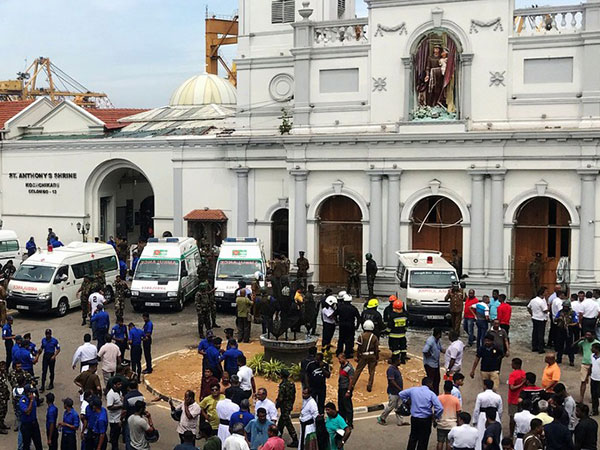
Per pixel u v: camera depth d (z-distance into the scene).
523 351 23.89
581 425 13.52
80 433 16.52
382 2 31.34
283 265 28.75
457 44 30.52
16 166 42.75
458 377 15.79
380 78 31.75
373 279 30.78
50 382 19.98
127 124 44.81
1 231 36.22
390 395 17.17
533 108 29.89
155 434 14.06
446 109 31.00
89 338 18.84
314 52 32.78
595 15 28.75
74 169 41.41
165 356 23.16
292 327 20.77
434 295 26.38
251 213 36.44
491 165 30.20
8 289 28.95
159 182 39.50
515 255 31.30
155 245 31.03
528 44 29.73
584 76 29.08
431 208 32.06
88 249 31.11
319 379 16.34
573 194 29.62
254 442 13.63
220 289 29.72
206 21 57.50
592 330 22.08
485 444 13.25
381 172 31.77
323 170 32.97
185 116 44.25
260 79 35.88
